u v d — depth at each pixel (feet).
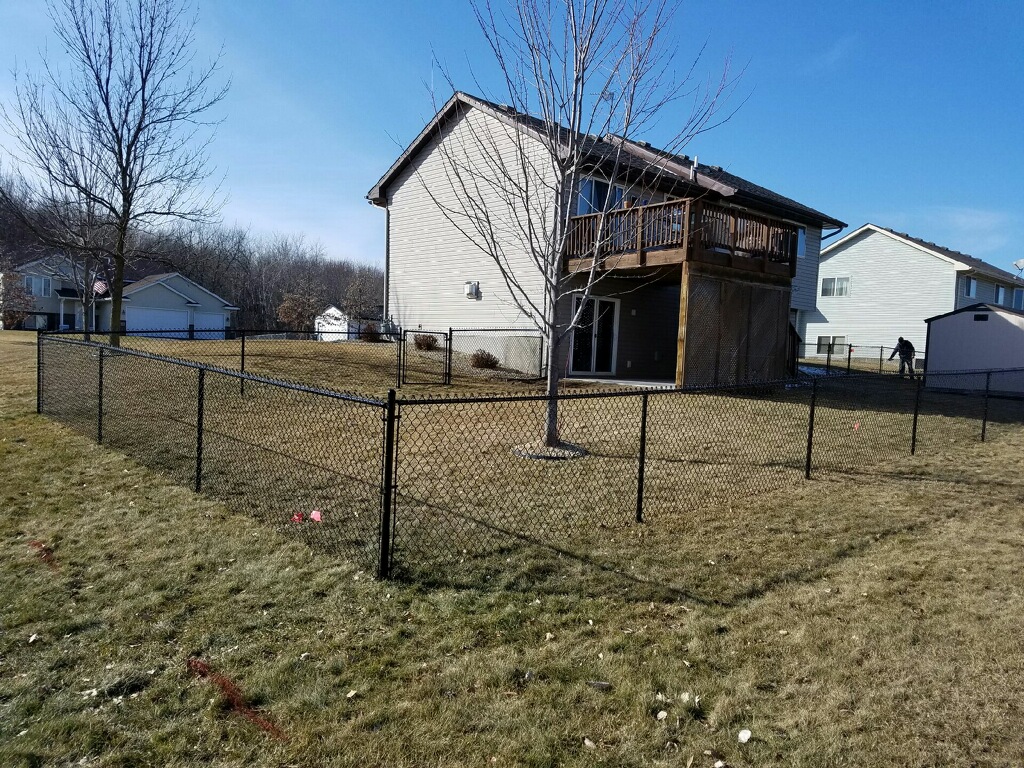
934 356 62.18
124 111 48.88
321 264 196.75
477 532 14.66
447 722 7.90
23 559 12.65
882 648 9.95
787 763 7.32
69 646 9.48
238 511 15.71
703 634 10.27
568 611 10.97
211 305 125.39
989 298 101.71
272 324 154.30
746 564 13.34
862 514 17.21
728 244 41.83
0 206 51.03
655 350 57.36
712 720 8.08
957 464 24.58
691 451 24.29
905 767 7.27
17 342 66.54
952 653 9.84
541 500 17.34
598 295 50.72
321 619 10.44
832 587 12.33
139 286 114.32
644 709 8.25
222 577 11.97
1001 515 17.53
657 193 50.62
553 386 23.59
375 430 26.00
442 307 55.26
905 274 96.07
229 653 9.36
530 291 47.65
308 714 8.00
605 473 20.48
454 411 30.99
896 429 32.07
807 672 9.21
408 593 11.43
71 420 26.08
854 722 8.09
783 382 20.40
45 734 7.51
